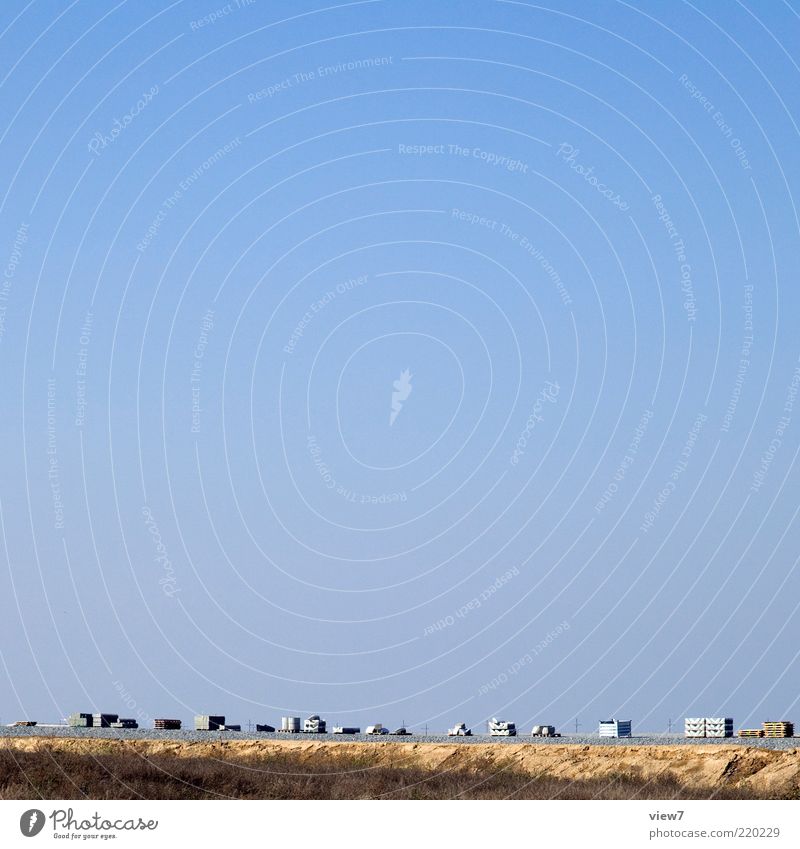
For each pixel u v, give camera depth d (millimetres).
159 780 44469
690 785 53688
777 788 52156
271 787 45500
